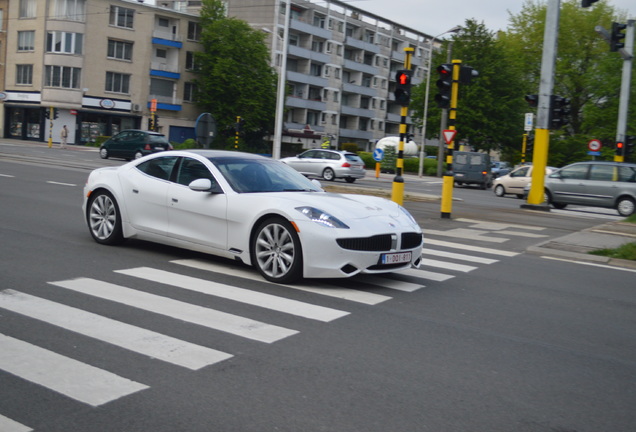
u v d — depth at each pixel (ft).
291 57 256.73
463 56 184.24
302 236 22.50
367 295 22.53
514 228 47.50
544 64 64.64
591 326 20.24
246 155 28.19
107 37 196.54
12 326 17.08
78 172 76.79
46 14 189.78
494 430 12.07
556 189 75.61
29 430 11.34
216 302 20.44
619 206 71.20
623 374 15.74
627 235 43.01
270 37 242.37
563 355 17.02
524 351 17.19
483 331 18.94
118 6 197.88
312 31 257.96
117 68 199.62
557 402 13.65
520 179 97.91
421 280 25.88
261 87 214.07
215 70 206.49
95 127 199.52
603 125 140.67
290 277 23.00
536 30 190.49
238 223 24.41
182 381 13.80
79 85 192.54
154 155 28.37
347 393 13.52
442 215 51.01
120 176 28.71
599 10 180.75
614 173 72.08
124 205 28.25
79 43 191.42
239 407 12.59
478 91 180.45
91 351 15.43
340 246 22.17
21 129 199.72
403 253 23.70
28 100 194.70
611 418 12.94
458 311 21.16
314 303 20.95
